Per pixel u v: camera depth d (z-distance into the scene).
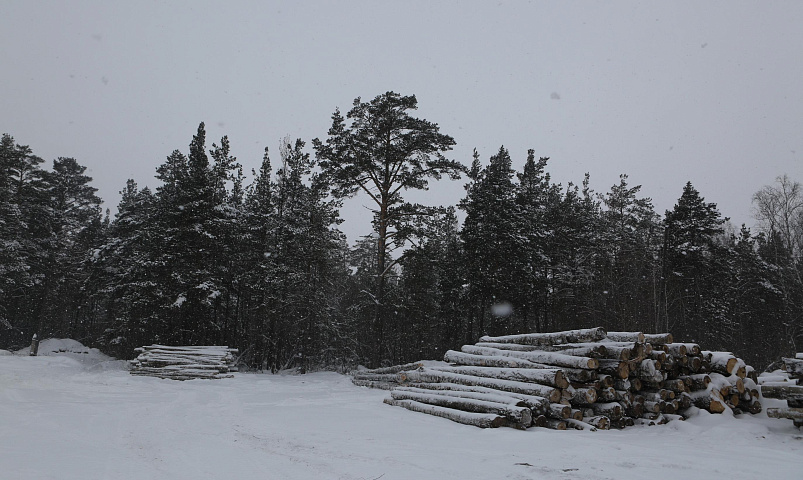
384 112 26.84
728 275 37.25
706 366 10.85
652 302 35.81
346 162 27.03
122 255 35.59
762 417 10.23
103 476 5.25
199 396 14.27
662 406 9.80
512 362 11.43
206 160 31.06
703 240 35.97
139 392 14.85
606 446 7.22
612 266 37.84
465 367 12.59
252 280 31.34
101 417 9.47
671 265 35.81
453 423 9.62
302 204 31.42
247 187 36.81
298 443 7.31
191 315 29.83
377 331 26.86
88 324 50.34
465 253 33.84
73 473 5.29
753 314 39.47
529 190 36.62
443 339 39.94
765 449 7.15
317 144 27.44
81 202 52.16
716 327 36.69
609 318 36.12
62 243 45.16
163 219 31.34
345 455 6.45
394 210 27.36
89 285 39.50
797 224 33.00
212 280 29.80
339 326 37.88
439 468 5.71
